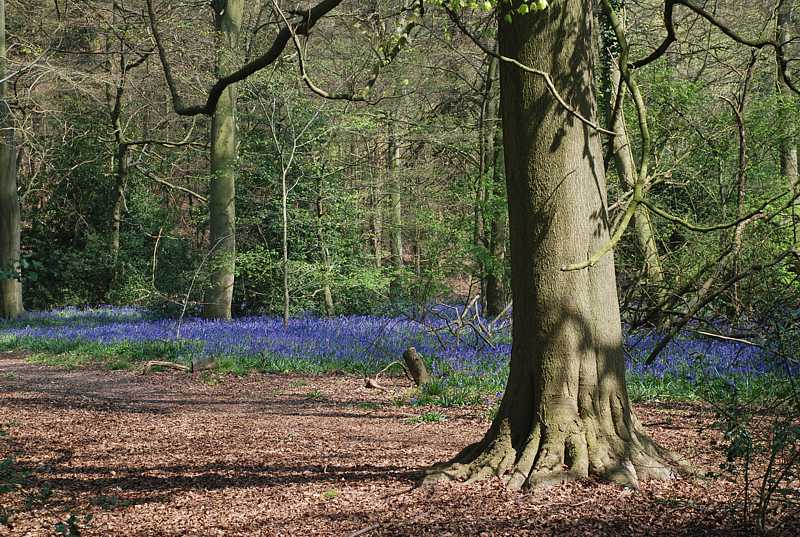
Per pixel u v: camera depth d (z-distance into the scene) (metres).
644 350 11.80
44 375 14.27
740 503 4.67
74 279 31.03
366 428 8.55
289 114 20.89
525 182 5.30
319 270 22.66
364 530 4.43
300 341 16.19
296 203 23.69
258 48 23.16
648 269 11.30
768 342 6.39
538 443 5.25
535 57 5.20
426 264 19.61
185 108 7.09
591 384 5.28
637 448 5.27
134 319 24.75
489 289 21.94
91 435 8.41
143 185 32.81
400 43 6.03
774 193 12.92
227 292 23.36
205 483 6.01
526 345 5.37
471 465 5.40
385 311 21.98
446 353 13.75
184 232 33.75
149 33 22.62
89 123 29.73
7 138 25.78
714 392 9.25
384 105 22.84
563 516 4.49
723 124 13.42
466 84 23.56
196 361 14.19
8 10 26.48
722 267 9.16
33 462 6.97
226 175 22.95
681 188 14.27
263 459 6.95
